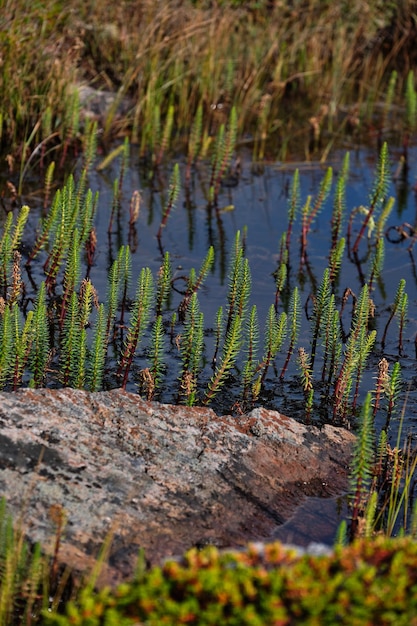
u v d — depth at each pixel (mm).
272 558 3066
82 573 3924
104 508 4281
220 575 2939
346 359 5789
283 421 5242
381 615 2789
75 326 5789
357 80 12688
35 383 5840
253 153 10398
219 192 9523
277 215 9094
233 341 5711
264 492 4750
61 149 9883
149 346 6633
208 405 5973
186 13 11742
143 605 2846
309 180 9859
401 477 5180
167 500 4453
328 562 3033
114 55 11586
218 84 11414
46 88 10023
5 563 3850
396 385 5965
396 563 2963
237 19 12242
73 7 11016
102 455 4578
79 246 7398
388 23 13078
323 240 8664
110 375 6258
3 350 5527
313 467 5031
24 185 9242
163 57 11391
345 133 11203
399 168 10102
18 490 4246
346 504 4871
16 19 9852
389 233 8867
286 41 12539
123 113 10883
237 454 4891
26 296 7180
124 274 6922
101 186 9438
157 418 4953
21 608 3924
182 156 10352
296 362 6352
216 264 8070
